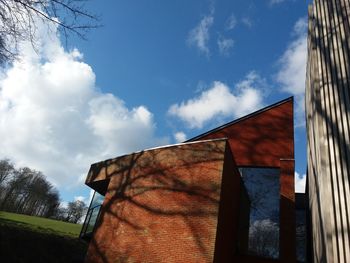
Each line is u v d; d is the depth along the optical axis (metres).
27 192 44.62
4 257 16.30
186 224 8.62
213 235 8.02
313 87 7.64
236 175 11.12
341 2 8.41
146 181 10.40
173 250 8.40
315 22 8.52
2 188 41.81
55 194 50.12
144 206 9.84
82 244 23.42
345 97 6.67
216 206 8.46
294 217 10.41
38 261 18.03
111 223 10.37
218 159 9.31
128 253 9.21
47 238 20.81
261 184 11.80
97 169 13.13
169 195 9.51
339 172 5.87
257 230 10.64
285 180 11.28
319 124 6.63
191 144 10.17
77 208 53.66
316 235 8.12
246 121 13.85
